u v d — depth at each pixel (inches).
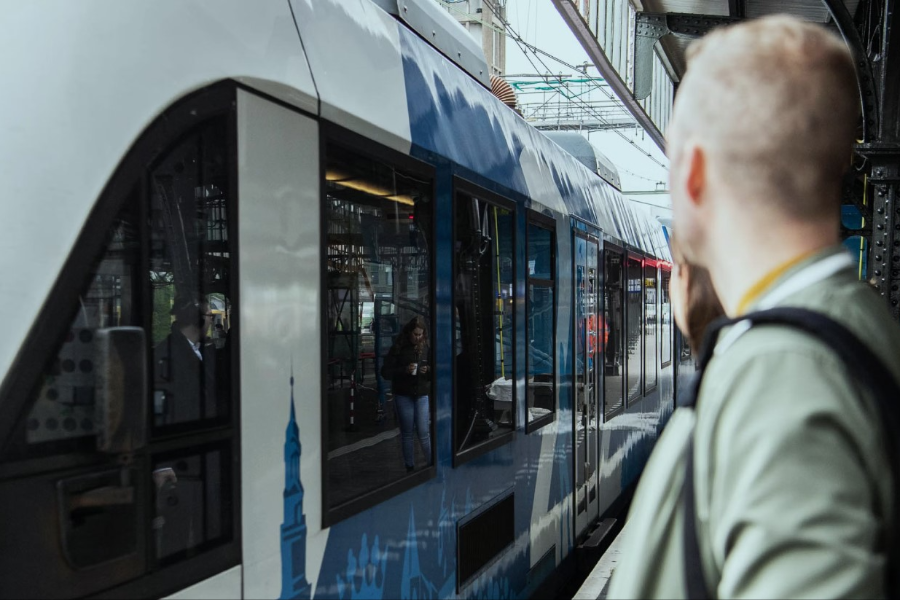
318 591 102.1
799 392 28.4
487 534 167.8
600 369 281.7
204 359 84.6
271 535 92.9
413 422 134.0
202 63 86.6
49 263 70.5
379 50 131.5
